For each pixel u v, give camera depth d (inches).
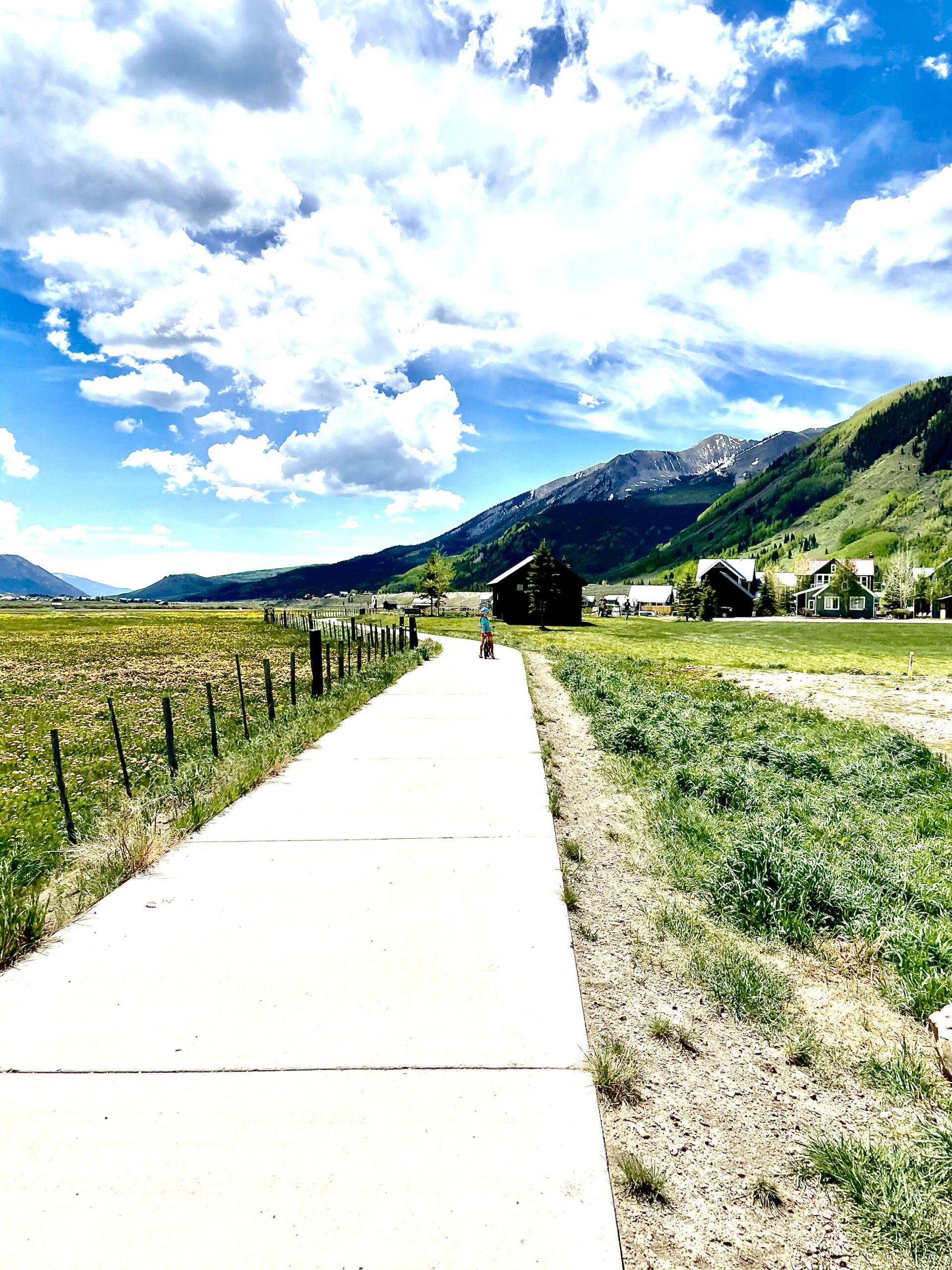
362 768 330.3
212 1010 134.6
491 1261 83.5
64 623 2829.7
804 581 5359.3
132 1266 82.4
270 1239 86.0
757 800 302.4
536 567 2800.2
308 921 172.7
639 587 6737.2
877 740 433.1
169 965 151.9
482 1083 115.0
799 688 800.9
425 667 844.0
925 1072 128.5
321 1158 99.0
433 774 317.1
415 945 161.0
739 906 192.5
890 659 1366.9
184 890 192.1
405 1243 85.8
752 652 1524.4
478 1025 130.6
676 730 433.7
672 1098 117.7
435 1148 101.0
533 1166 98.3
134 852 210.2
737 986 151.3
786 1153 107.4
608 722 450.3
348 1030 128.3
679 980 157.5
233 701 629.3
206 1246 85.1
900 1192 97.8
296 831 240.7
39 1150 100.1
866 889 202.8
